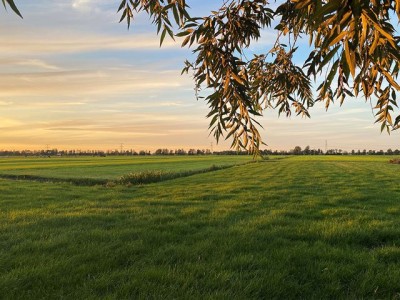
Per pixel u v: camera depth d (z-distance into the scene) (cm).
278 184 2244
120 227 914
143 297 444
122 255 636
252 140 270
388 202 1363
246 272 534
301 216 1062
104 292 473
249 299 442
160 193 1859
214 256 622
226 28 298
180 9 285
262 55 410
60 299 443
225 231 830
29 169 5738
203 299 434
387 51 230
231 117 274
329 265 570
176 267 560
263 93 434
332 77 186
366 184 2198
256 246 689
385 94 330
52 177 4075
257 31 321
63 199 1622
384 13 214
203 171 4734
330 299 462
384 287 491
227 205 1327
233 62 280
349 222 909
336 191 1792
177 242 743
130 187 2302
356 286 496
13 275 525
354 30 166
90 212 1195
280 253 631
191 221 978
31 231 877
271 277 510
